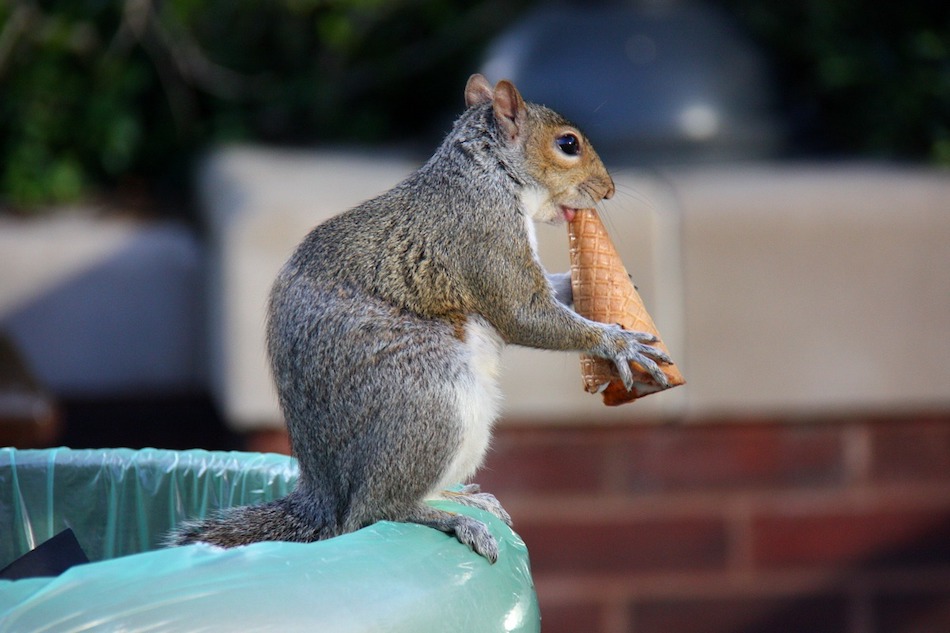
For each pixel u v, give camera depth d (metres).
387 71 15.89
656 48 12.77
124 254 12.58
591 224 6.79
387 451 5.87
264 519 5.98
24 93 14.86
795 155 13.66
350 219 6.30
